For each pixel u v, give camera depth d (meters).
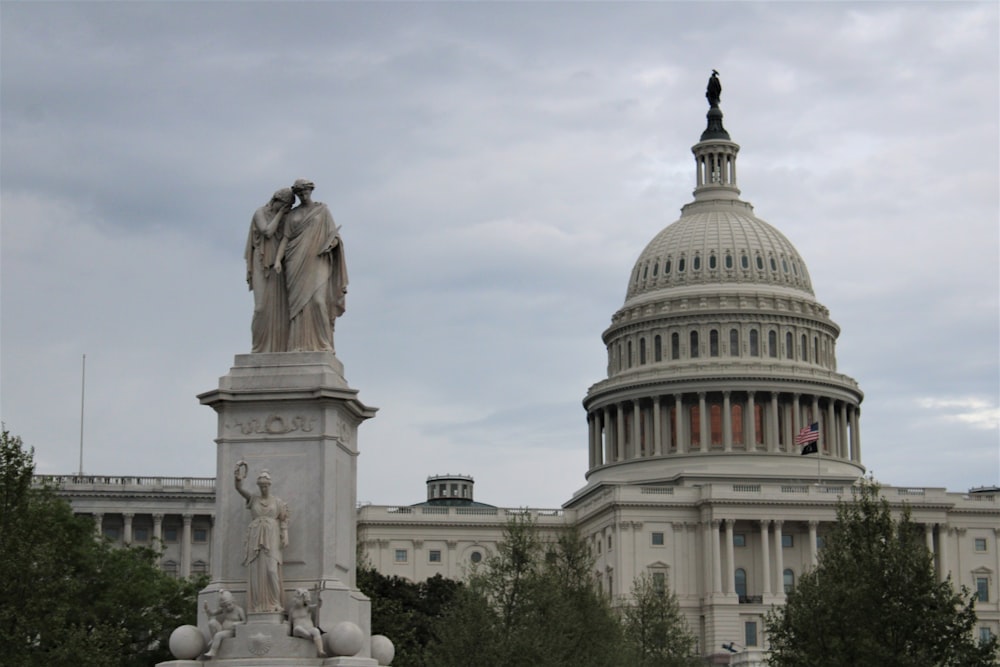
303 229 37.09
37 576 57.84
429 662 76.19
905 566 69.19
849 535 73.12
